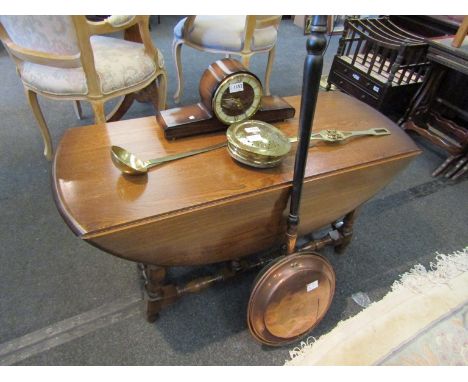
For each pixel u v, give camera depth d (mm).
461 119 1878
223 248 816
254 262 1040
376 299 1092
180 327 981
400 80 1736
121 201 685
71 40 1115
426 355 959
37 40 1147
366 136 963
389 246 1270
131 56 1367
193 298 1055
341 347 961
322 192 839
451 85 1835
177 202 695
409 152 925
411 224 1369
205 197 713
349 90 2025
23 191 1386
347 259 1210
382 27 1862
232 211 739
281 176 782
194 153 826
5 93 2025
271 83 2361
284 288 819
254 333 863
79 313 999
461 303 1088
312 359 934
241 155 780
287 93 2258
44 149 1617
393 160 903
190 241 742
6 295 1028
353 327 1010
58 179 725
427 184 1588
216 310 1028
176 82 2307
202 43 1768
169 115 881
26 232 1224
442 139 1665
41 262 1128
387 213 1414
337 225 1212
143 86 1425
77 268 1117
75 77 1238
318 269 858
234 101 859
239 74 817
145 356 917
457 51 1438
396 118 1963
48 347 919
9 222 1254
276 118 958
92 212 656
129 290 1066
